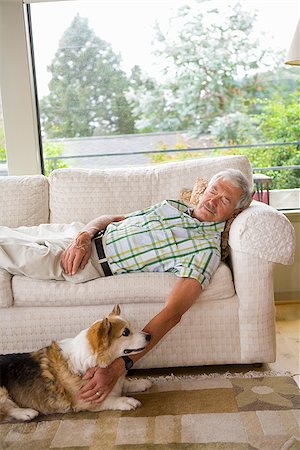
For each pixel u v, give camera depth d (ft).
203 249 7.39
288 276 10.99
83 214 9.37
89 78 11.85
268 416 6.14
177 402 6.62
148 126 12.07
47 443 5.85
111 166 12.20
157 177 9.43
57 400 6.29
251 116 11.92
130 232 7.73
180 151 12.15
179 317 6.96
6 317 7.48
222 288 7.34
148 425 6.08
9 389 6.38
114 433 5.96
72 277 7.45
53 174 9.66
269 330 7.43
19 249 7.55
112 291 7.36
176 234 7.61
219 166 9.28
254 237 7.14
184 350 7.50
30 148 11.44
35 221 9.53
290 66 11.66
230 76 11.82
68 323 7.47
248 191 7.75
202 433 5.85
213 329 7.44
